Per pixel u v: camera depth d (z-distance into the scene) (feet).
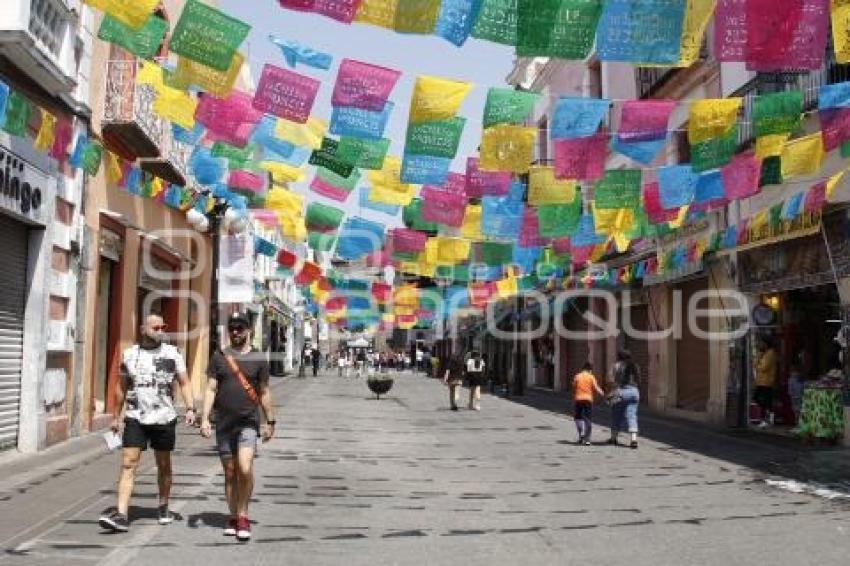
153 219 62.85
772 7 26.13
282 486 33.32
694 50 25.73
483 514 28.86
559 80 106.01
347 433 54.75
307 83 28.60
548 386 119.44
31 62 37.27
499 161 31.76
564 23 25.07
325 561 22.07
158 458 25.30
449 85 28.68
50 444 41.93
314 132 34.99
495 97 29.25
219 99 32.12
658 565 22.11
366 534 25.39
